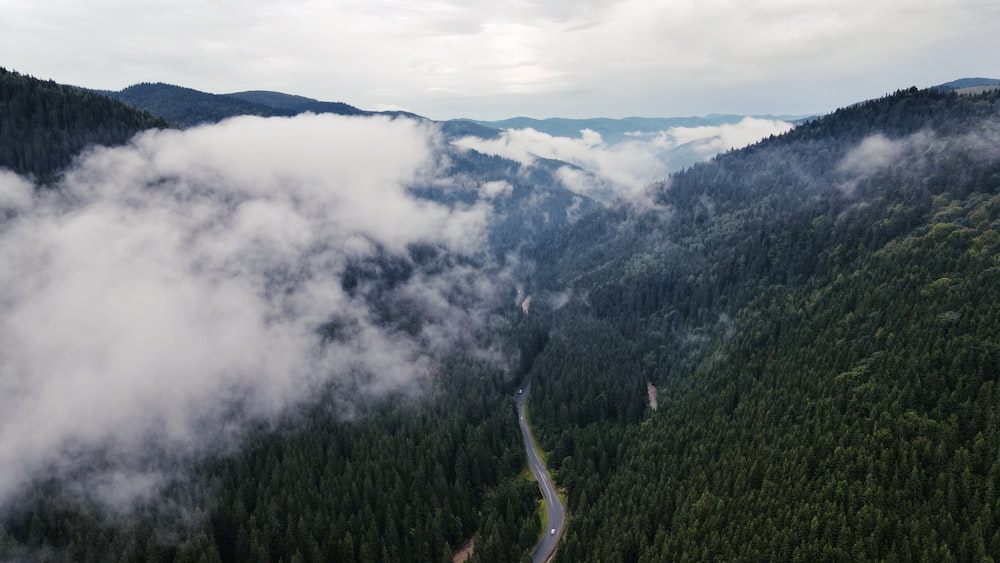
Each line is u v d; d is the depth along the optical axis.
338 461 164.38
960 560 86.94
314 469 159.38
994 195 174.25
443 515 147.62
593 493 152.50
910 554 89.62
